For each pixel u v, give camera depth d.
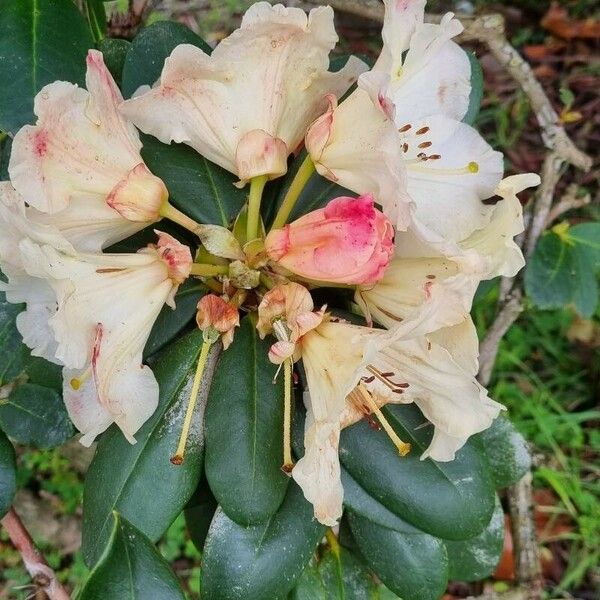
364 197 0.21
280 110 0.23
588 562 0.59
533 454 0.44
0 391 0.31
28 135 0.21
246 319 0.25
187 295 0.26
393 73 0.23
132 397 0.23
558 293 0.39
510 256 0.24
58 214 0.22
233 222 0.26
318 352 0.22
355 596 0.33
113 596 0.21
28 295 0.22
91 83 0.21
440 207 0.25
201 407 0.25
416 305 0.23
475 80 0.30
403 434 0.27
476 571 0.34
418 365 0.23
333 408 0.21
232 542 0.26
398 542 0.30
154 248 0.23
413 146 0.25
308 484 0.22
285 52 0.22
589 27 0.75
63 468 0.58
